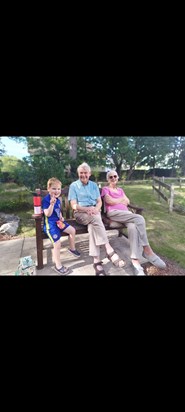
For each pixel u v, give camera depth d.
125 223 2.19
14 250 2.66
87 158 6.46
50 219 2.03
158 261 2.17
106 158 7.32
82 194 2.29
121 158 8.41
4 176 5.48
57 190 2.06
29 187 4.91
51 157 5.01
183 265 2.67
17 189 5.69
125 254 2.42
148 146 10.55
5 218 4.48
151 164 12.20
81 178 2.29
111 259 1.97
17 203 5.27
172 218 4.91
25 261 2.02
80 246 2.66
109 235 3.01
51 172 4.64
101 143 7.20
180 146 11.48
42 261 2.11
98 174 6.63
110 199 2.41
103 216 2.48
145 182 11.29
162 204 6.17
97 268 2.00
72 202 2.26
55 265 2.11
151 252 2.17
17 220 4.41
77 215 2.17
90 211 2.06
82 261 2.27
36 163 4.72
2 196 5.54
